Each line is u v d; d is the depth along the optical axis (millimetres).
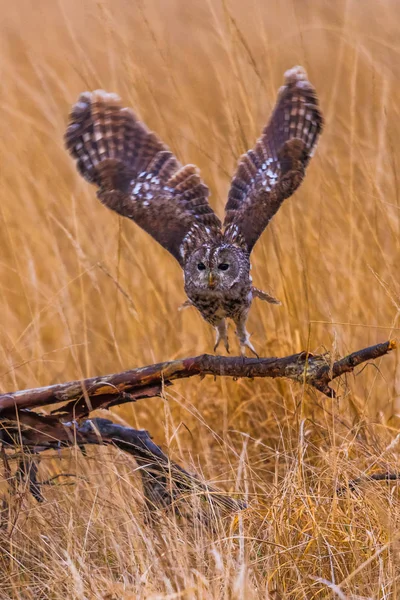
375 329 12422
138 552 7934
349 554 8070
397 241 12523
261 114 14242
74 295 13828
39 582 7988
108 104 10266
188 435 11711
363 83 17906
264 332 12938
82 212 14820
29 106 17953
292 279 12516
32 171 15633
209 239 10000
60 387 8930
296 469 8891
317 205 14180
